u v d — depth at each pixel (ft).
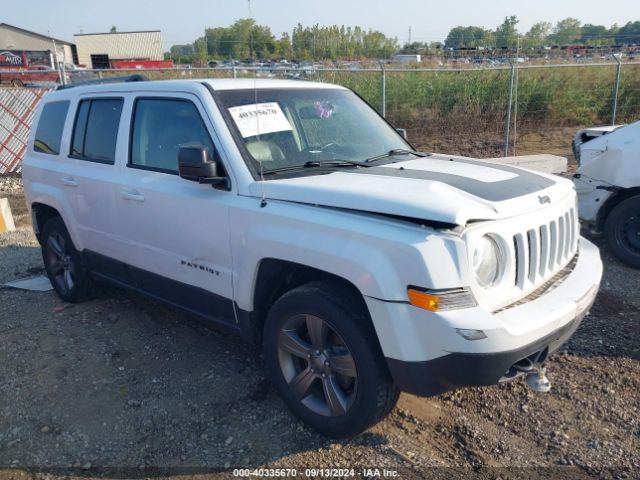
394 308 8.79
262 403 11.85
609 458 10.00
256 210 10.67
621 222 19.31
